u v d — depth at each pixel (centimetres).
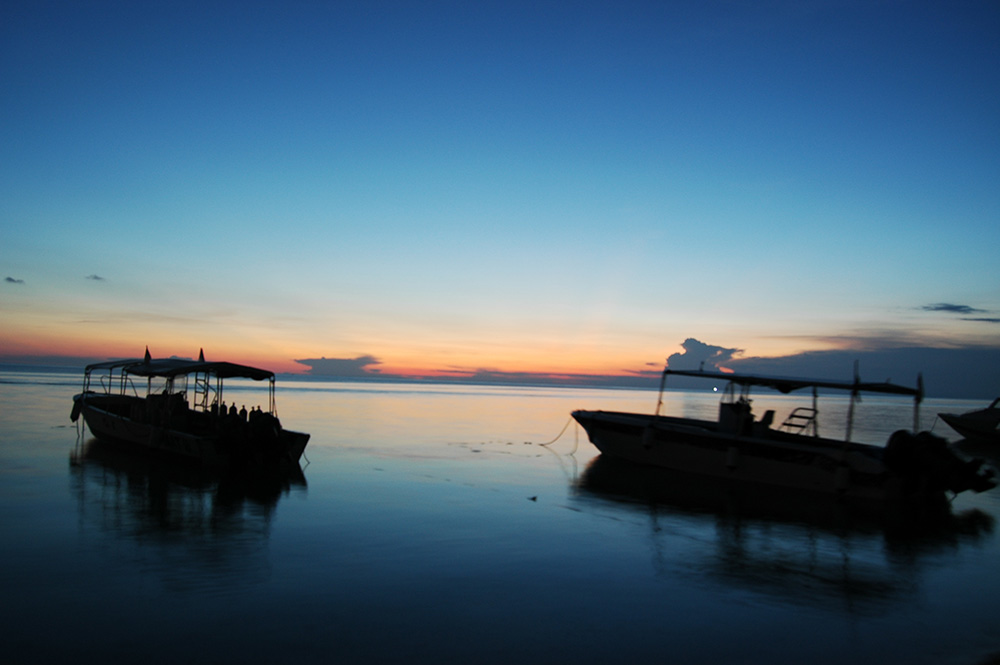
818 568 1071
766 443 1728
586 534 1227
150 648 688
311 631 744
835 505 1570
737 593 930
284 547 1073
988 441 3297
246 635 728
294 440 1861
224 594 850
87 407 2267
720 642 758
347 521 1262
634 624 802
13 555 990
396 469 1902
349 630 751
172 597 834
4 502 1335
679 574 1006
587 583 947
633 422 1994
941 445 1570
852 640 779
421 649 708
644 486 1734
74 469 1722
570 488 1686
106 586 866
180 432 1853
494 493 1590
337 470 1856
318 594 861
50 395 4566
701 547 1166
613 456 2095
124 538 1097
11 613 770
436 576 953
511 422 3812
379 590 886
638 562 1061
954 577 1052
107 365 2306
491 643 730
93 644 694
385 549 1080
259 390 7062
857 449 1755
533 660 693
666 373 2041
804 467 1684
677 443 1898
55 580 884
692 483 1794
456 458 2172
